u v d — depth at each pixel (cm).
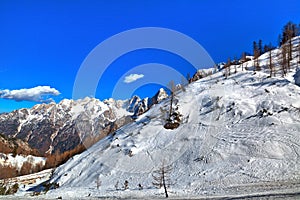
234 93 7200
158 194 3825
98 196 3997
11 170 11825
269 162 4438
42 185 6431
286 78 7706
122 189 4666
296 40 11856
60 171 6800
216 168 4659
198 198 2998
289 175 3941
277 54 10794
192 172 4753
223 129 5722
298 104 6072
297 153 4491
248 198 2527
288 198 2250
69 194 4544
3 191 4884
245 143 5025
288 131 5100
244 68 9688
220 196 3052
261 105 6281
